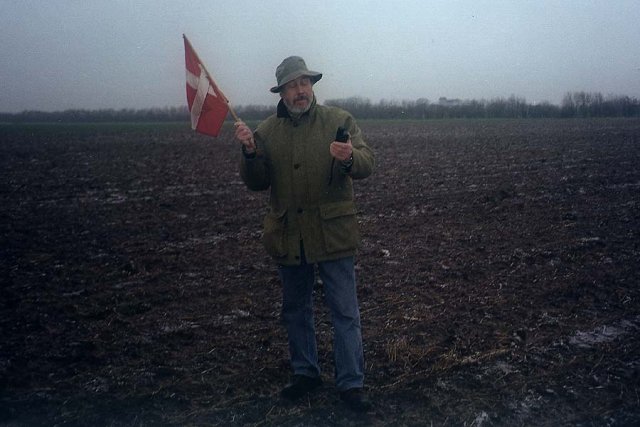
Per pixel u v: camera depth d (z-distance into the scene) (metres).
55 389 4.18
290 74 3.82
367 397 3.92
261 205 12.16
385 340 5.01
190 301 6.11
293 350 4.16
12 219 10.67
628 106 75.25
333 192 3.91
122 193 14.05
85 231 9.64
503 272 6.96
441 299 6.03
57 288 6.55
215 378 4.34
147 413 3.85
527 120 67.06
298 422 3.75
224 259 7.77
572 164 18.50
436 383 4.23
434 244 8.44
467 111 85.38
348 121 4.00
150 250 8.28
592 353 4.70
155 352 4.81
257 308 5.86
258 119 92.25
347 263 3.95
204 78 4.18
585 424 3.70
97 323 5.48
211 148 29.84
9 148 29.75
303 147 3.90
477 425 3.70
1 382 4.27
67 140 37.34
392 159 21.66
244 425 3.72
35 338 5.11
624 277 6.66
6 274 7.10
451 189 13.86
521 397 4.03
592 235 8.78
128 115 105.94
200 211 11.51
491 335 5.07
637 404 3.92
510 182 14.77
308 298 4.13
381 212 11.13
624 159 19.69
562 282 6.51
